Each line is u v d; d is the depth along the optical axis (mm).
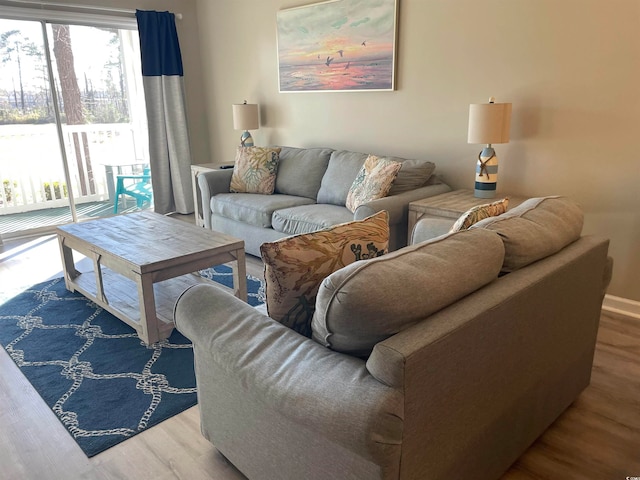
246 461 1541
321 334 1273
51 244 4367
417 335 1116
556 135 2916
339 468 1201
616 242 2811
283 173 4113
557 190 2984
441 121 3461
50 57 4492
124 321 2711
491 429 1446
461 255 1348
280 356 1278
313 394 1127
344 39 3877
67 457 1766
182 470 1699
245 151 4207
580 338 1858
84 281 3242
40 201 4953
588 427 1901
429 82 3459
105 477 1672
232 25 4875
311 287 1438
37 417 1988
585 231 2916
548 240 1616
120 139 5301
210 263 2646
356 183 3414
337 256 1478
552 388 1761
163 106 5047
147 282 2416
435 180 3469
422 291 1184
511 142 3127
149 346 2531
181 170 5270
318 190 3928
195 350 1635
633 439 1834
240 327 1432
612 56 2613
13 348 2537
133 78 5242
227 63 5074
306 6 4082
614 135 2693
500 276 1514
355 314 1122
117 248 2637
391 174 3164
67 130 4871
